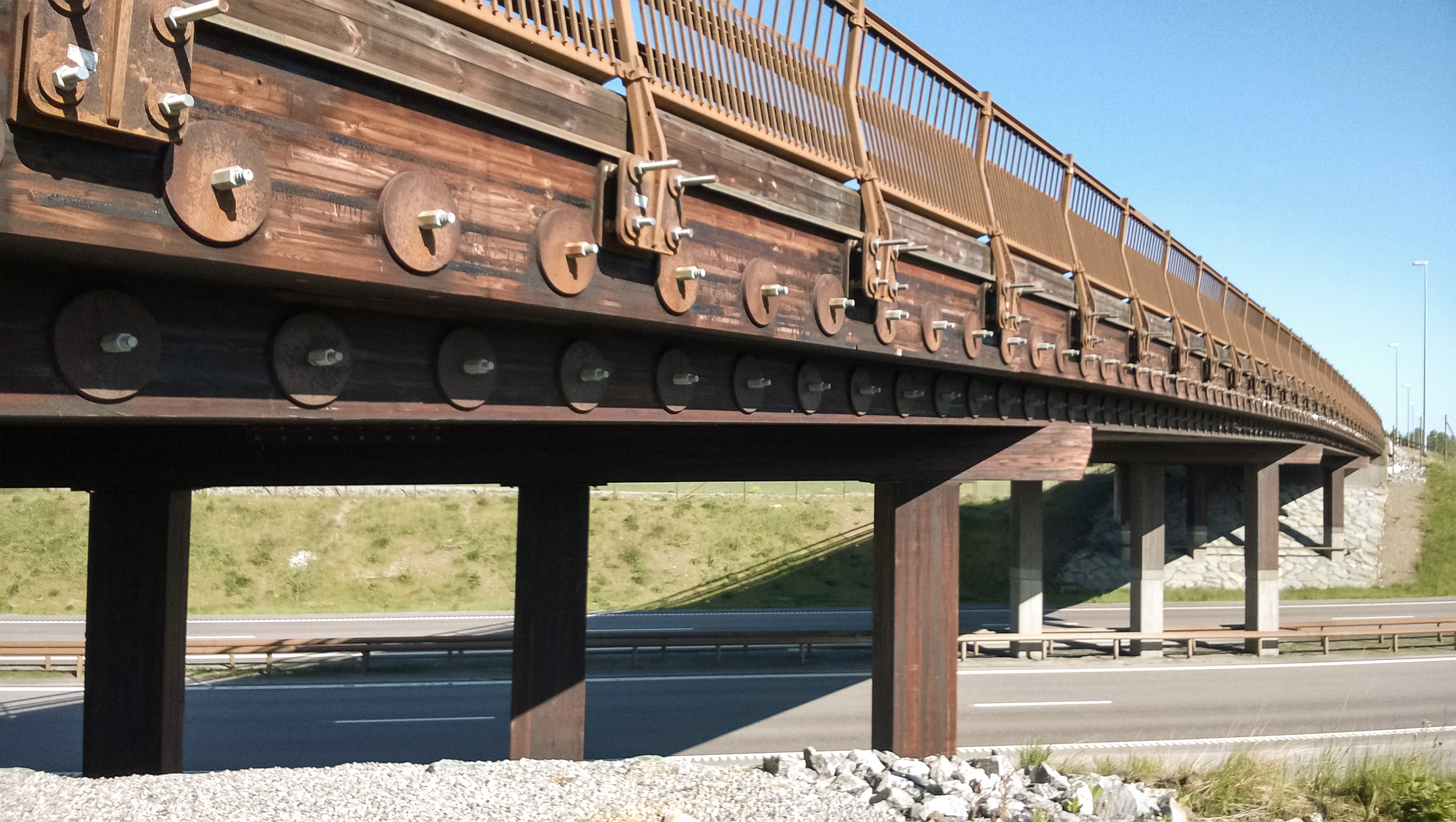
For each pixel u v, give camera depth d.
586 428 10.03
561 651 10.07
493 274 4.23
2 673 20.73
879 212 7.57
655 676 21.75
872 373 8.89
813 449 10.54
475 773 7.98
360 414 4.41
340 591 30.02
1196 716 18.77
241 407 3.88
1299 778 9.21
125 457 9.30
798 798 7.12
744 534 35.72
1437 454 59.06
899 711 10.41
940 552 10.82
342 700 18.94
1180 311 17.36
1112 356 13.31
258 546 31.16
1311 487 44.75
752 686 20.81
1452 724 18.30
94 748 9.37
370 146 3.65
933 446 10.94
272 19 3.29
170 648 9.66
